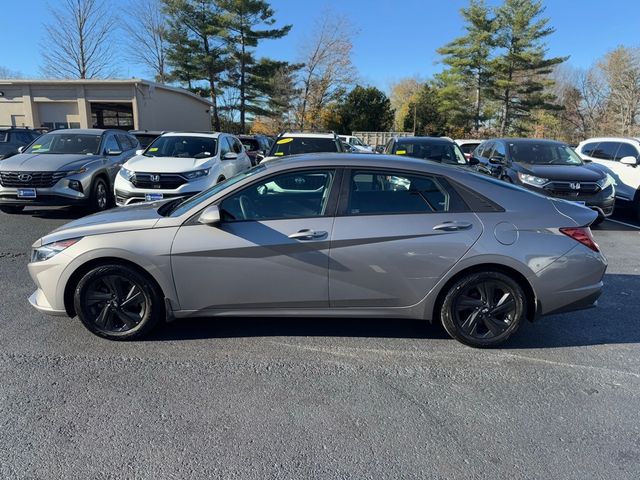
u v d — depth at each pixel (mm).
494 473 2488
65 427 2793
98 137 10391
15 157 9172
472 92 43938
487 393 3271
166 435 2742
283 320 4445
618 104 49281
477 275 3779
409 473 2477
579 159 9992
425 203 3814
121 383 3291
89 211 9812
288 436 2758
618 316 4738
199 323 4340
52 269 3771
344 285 3770
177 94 28375
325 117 46062
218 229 3727
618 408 3115
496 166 10086
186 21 37656
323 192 3820
